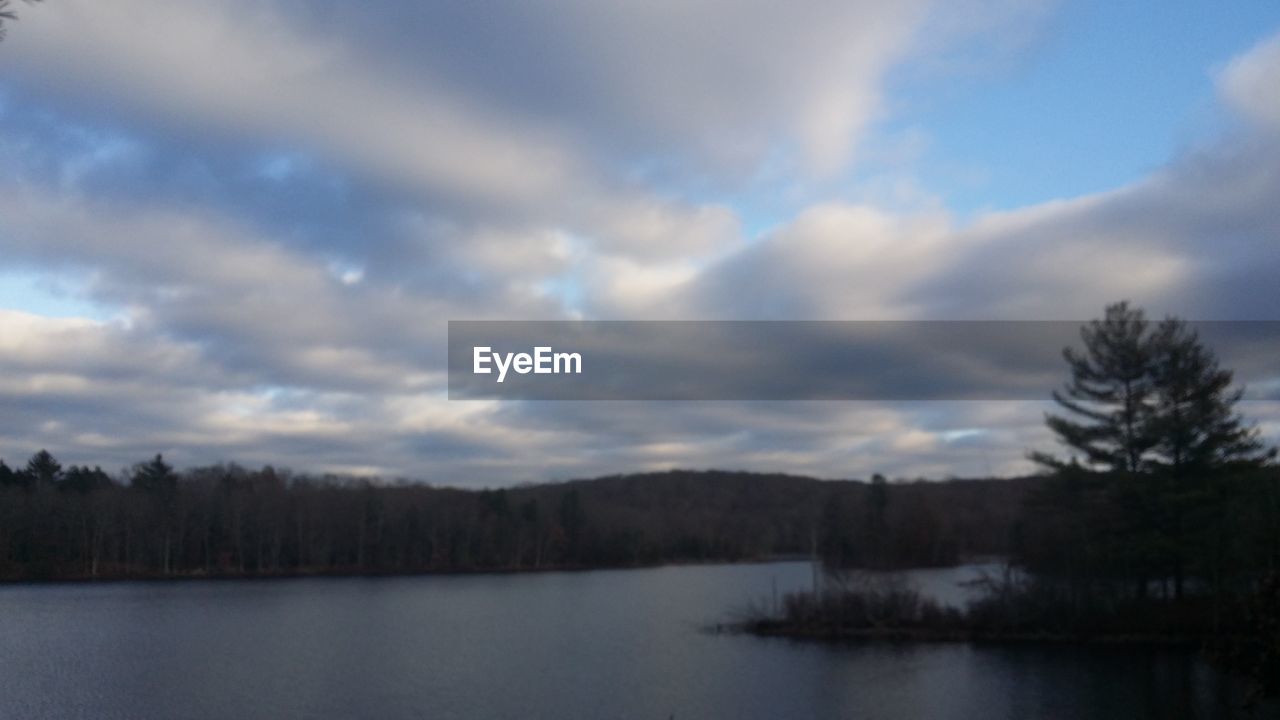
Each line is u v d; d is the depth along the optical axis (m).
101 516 84.38
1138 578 41.34
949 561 75.81
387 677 36.16
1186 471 40.25
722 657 39.47
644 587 79.88
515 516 110.12
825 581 53.00
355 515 99.62
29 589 75.44
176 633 50.00
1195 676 32.19
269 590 77.06
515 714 29.48
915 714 28.48
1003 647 39.75
